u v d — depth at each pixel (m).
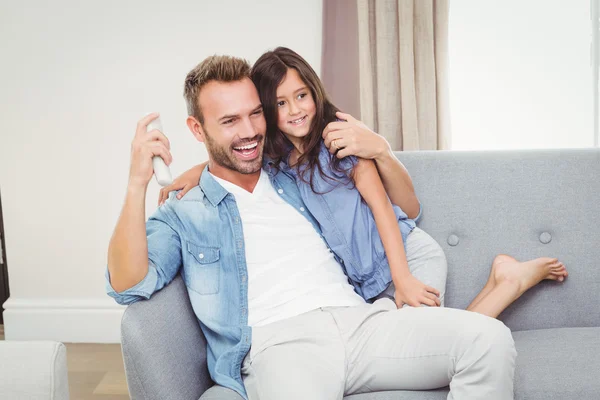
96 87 2.66
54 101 2.68
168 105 2.66
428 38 2.43
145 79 2.65
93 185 2.71
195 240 1.53
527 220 1.80
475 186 1.82
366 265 1.63
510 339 1.28
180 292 1.51
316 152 1.66
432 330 1.34
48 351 1.15
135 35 2.63
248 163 1.57
